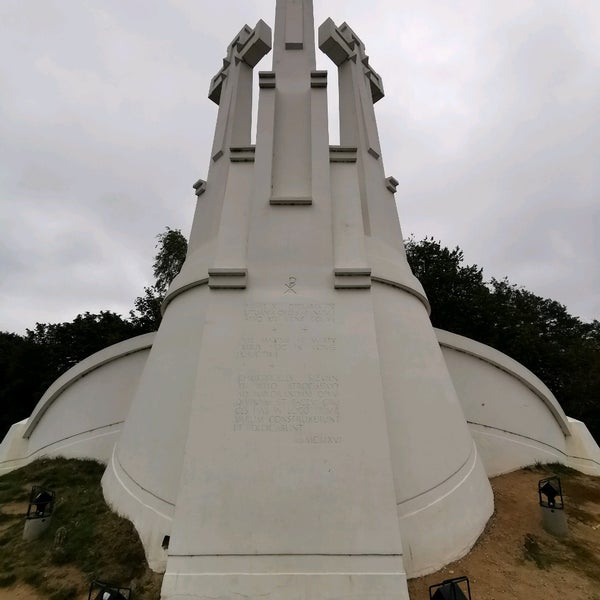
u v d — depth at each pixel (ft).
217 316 24.66
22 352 102.17
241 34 43.01
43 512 27.27
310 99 32.07
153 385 30.40
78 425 45.85
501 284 108.47
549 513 26.99
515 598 19.65
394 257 33.35
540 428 44.01
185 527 19.43
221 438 21.38
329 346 23.86
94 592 20.12
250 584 18.30
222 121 40.09
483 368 44.19
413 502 22.84
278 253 26.71
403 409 25.72
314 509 19.90
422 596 19.48
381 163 38.52
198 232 36.96
